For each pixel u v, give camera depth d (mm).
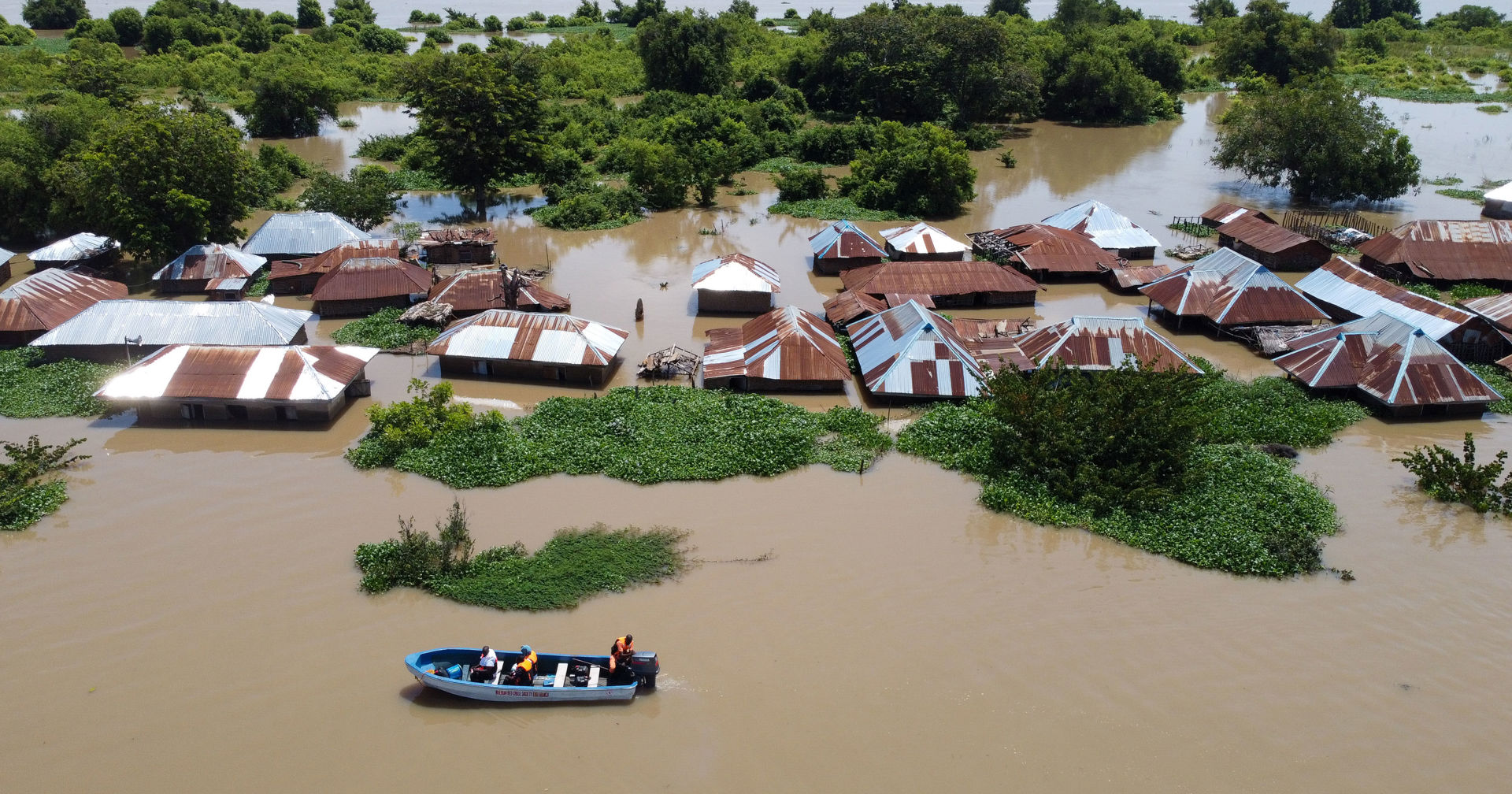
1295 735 25000
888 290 55781
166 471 37500
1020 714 25703
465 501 35469
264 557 31922
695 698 26172
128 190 57969
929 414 41562
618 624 28969
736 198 84188
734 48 133250
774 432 39281
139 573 31062
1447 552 32812
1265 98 80875
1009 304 57688
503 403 43906
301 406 41438
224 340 46344
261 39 137500
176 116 60781
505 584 30297
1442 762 24172
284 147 89812
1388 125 96375
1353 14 174875
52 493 35188
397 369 47250
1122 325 46406
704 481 37000
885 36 111125
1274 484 35562
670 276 62656
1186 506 34438
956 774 23766
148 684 26406
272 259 62188
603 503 35375
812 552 32625
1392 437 41031
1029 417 37688
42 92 90688
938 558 32406
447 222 74438
